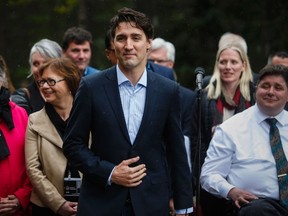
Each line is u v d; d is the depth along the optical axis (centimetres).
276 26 1377
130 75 527
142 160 522
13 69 1902
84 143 527
